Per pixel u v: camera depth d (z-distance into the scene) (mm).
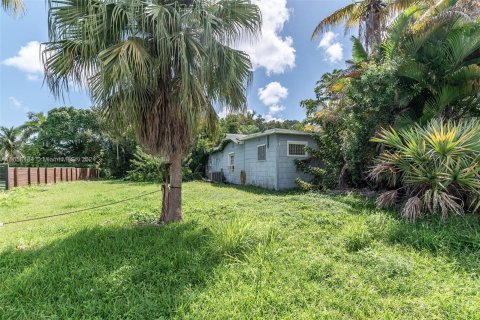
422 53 6418
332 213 5453
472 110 6281
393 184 5582
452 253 3305
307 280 2836
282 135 11602
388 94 6246
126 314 2283
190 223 5008
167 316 2281
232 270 3047
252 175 13625
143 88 4418
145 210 6680
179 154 5238
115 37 4258
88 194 10984
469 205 4395
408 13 6672
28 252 3820
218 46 4516
